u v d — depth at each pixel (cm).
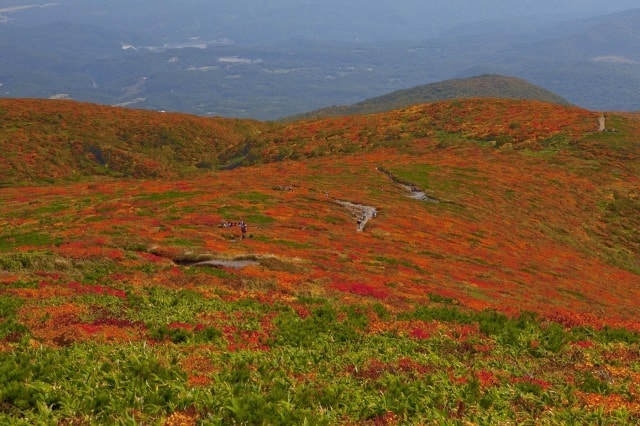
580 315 2608
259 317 2136
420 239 5697
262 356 1547
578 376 1582
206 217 5566
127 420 987
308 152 14438
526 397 1327
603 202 9169
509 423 1150
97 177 14588
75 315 1903
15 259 3039
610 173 10456
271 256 3866
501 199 8544
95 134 16875
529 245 6544
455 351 1789
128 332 1731
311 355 1611
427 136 14638
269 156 15038
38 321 1773
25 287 2420
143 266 3225
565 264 5991
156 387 1146
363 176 9650
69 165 14812
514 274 4903
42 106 17850
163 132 18500
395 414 1165
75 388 1123
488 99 17475
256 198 6962
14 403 1040
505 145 12812
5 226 5528
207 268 3400
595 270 6094
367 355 1662
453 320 2297
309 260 4006
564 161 11188
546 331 2084
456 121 15462
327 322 2084
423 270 4359
